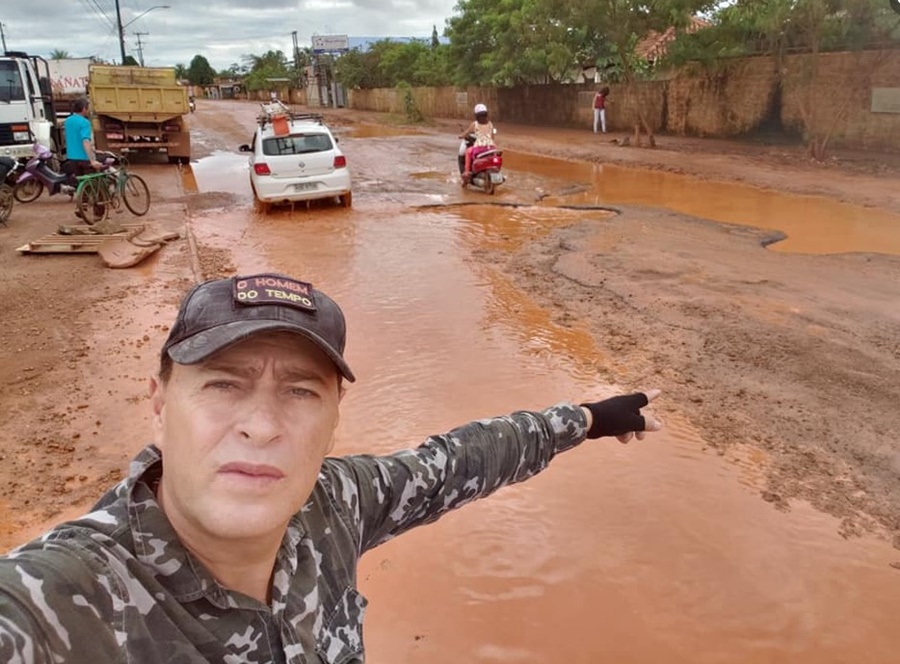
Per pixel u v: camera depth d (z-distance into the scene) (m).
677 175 16.45
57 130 18.70
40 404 5.11
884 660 2.84
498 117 36.09
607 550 3.47
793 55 19.33
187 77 109.88
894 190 13.06
